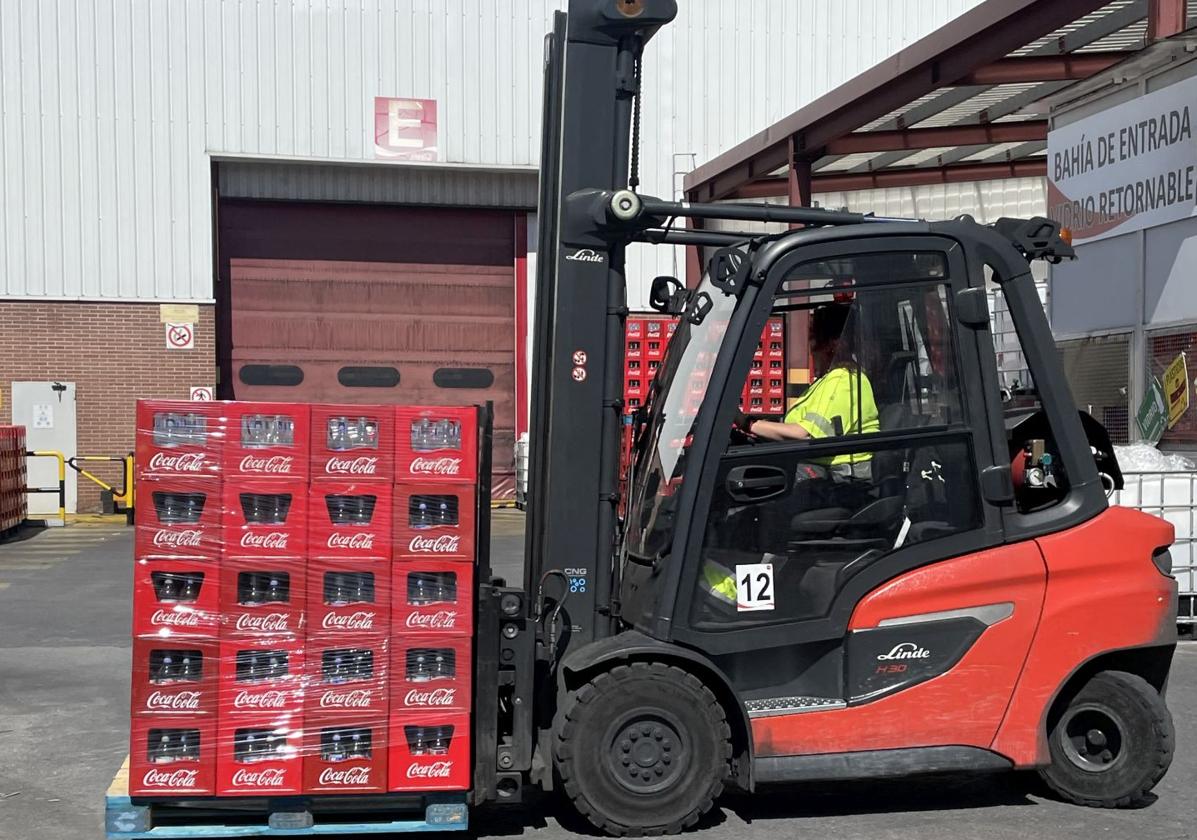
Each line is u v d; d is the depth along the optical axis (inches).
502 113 793.6
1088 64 457.1
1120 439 442.3
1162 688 215.8
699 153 818.2
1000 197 799.1
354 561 181.2
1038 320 205.0
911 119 566.6
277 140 768.9
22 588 476.4
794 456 198.5
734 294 195.9
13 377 751.1
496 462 819.4
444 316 813.2
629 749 190.4
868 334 200.1
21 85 743.1
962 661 199.0
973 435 201.0
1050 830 199.3
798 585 198.2
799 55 824.9
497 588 189.6
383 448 181.6
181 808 182.2
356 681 181.5
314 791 180.2
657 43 810.8
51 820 207.8
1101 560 202.8
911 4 833.5
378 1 776.9
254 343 791.7
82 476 763.4
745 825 201.5
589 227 201.0
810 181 596.4
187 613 178.2
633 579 207.2
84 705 292.7
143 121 754.8
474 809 210.4
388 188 799.7
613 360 203.8
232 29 762.2
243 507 179.0
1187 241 398.9
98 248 754.2
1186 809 210.8
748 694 199.5
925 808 211.8
